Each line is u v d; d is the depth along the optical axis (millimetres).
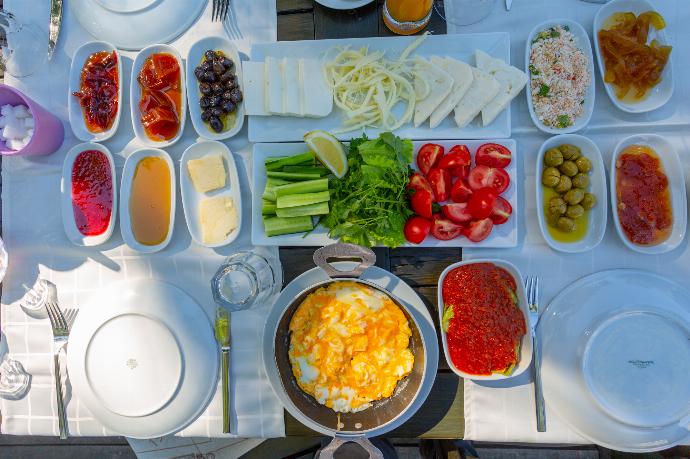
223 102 1319
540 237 1293
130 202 1330
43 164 1381
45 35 1396
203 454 1610
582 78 1274
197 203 1344
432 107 1272
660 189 1262
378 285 1142
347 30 1366
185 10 1363
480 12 1338
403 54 1310
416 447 1899
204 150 1339
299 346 1211
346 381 1197
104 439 1911
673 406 1160
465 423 1255
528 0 1338
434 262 1300
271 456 1828
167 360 1273
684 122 1288
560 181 1253
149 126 1339
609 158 1303
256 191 1310
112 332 1281
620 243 1278
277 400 1288
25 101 1257
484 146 1267
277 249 1323
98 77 1364
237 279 1277
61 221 1368
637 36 1270
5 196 1376
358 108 1308
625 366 1176
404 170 1205
